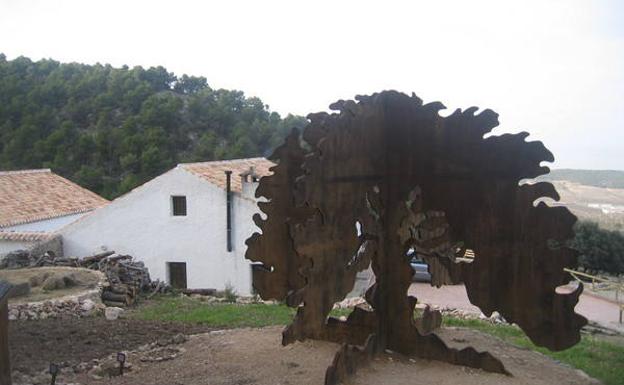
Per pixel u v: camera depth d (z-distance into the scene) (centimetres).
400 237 839
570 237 741
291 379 758
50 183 2777
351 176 782
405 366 801
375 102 812
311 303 747
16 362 898
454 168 797
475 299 798
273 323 1134
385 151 830
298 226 723
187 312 1290
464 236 800
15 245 2188
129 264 1750
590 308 1736
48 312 1262
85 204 2719
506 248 774
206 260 2145
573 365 908
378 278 838
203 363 831
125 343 1009
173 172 2158
